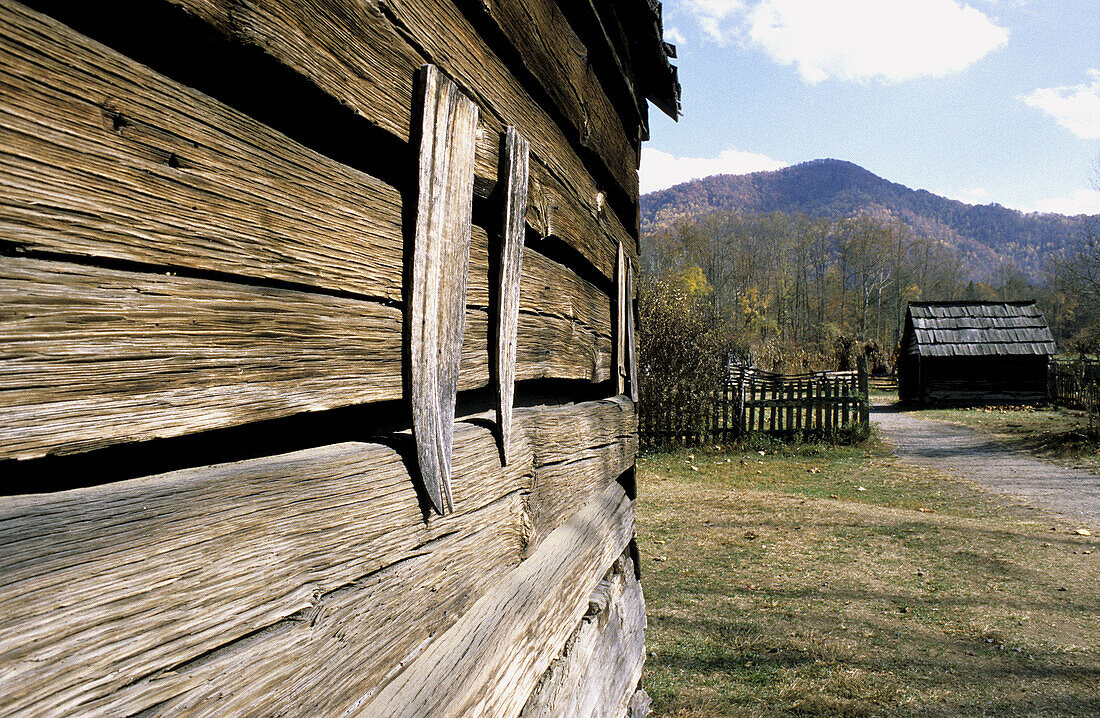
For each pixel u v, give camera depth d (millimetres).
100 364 689
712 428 13750
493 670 1446
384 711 1061
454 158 1385
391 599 1117
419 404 1249
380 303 1189
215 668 758
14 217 608
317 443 1184
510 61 1807
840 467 11523
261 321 904
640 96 3918
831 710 3680
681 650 4500
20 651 576
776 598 5430
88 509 656
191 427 790
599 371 2875
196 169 809
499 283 1654
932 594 5480
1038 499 8961
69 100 661
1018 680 4023
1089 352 31094
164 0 736
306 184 1001
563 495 2223
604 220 2973
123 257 713
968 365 22828
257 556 847
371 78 1118
